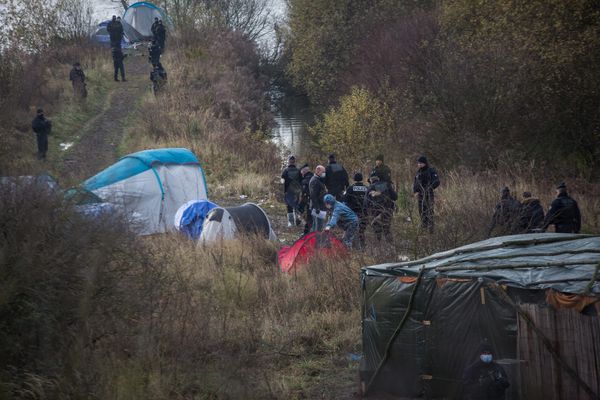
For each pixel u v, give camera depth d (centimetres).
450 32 10350
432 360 2822
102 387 2430
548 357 2528
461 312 2733
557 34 8750
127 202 3020
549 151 8600
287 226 6662
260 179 8356
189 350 2895
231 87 13425
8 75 9181
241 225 5594
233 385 2741
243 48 17425
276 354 3359
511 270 2717
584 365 2475
